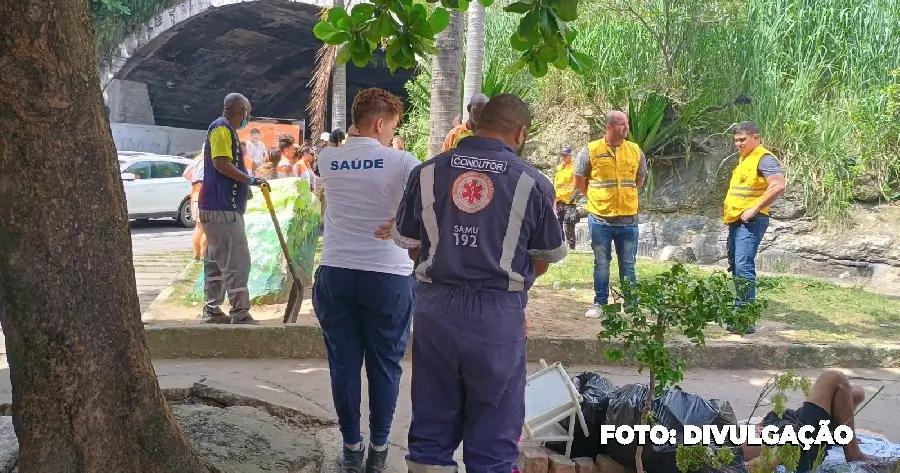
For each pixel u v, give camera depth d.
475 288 2.92
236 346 6.02
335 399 3.76
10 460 3.46
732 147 12.42
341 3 13.77
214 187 6.28
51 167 2.61
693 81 13.00
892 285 10.67
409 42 3.96
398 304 3.65
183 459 3.04
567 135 14.05
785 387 3.53
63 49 2.62
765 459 3.35
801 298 8.98
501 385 2.93
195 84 27.27
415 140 16.27
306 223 8.36
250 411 4.38
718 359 6.34
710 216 12.33
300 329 6.09
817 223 11.60
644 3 13.16
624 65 13.41
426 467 2.98
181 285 8.63
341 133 11.22
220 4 22.89
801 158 11.73
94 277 2.73
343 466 3.81
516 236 2.93
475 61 11.02
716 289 3.68
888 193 11.51
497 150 3.02
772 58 12.69
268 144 17.56
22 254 2.61
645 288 3.70
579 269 10.27
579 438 4.21
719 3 12.55
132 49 24.33
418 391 3.03
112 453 2.81
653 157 12.83
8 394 4.82
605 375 5.96
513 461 3.02
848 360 6.55
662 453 3.77
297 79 28.92
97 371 2.76
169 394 4.80
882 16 12.41
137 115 25.86
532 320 7.09
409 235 3.14
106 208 2.76
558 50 3.84
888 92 11.48
